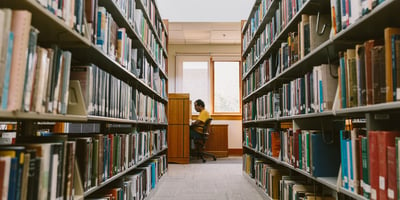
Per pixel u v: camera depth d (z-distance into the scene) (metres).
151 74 3.11
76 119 1.20
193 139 5.71
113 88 1.76
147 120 2.88
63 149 1.14
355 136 1.27
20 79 0.80
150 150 3.05
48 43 1.29
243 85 4.44
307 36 1.81
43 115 0.95
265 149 2.98
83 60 1.67
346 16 1.32
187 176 4.04
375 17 1.12
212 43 6.97
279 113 2.47
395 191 0.97
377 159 1.08
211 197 2.86
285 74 2.31
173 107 5.48
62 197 1.12
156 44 3.48
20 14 0.82
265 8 2.95
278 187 2.52
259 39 3.30
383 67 1.08
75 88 1.31
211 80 7.03
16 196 0.82
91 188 1.42
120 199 1.88
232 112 6.99
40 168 0.96
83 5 1.28
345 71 1.35
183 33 6.20
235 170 4.57
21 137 1.17
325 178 1.62
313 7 1.81
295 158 1.98
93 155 1.47
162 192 3.08
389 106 0.98
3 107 0.76
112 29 1.74
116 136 1.86
